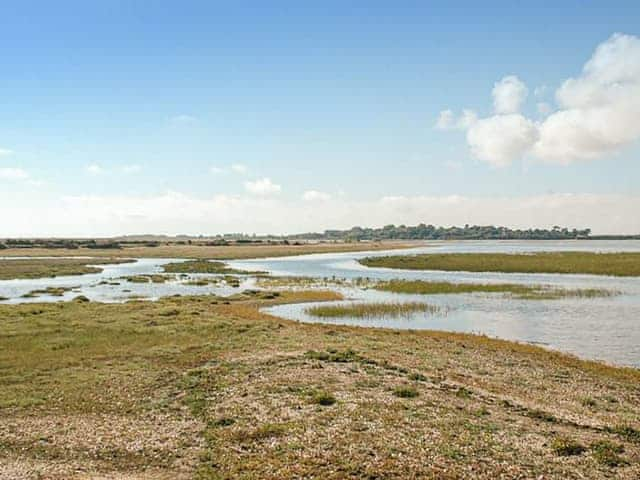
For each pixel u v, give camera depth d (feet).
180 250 646.33
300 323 140.67
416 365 93.81
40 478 49.65
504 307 172.04
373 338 119.24
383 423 62.18
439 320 151.23
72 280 290.35
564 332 130.72
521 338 124.36
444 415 65.36
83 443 59.31
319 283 256.52
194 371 88.84
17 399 75.46
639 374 91.45
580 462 52.34
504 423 63.16
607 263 321.93
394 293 212.43
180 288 245.45
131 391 79.41
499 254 442.09
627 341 120.16
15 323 134.62
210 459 54.08
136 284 266.16
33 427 64.49
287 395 73.92
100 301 197.98
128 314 149.69
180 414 68.85
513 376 88.38
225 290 235.40
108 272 345.31
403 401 70.95
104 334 121.39
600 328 135.54
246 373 86.69
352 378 82.89
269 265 396.98
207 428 62.85
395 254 525.75
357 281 262.06
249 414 66.95
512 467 51.03
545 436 59.11
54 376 87.45
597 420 66.49
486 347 111.34
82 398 76.23
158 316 146.82
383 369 89.35
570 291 207.21
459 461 52.19
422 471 49.98
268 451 55.21
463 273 301.84
